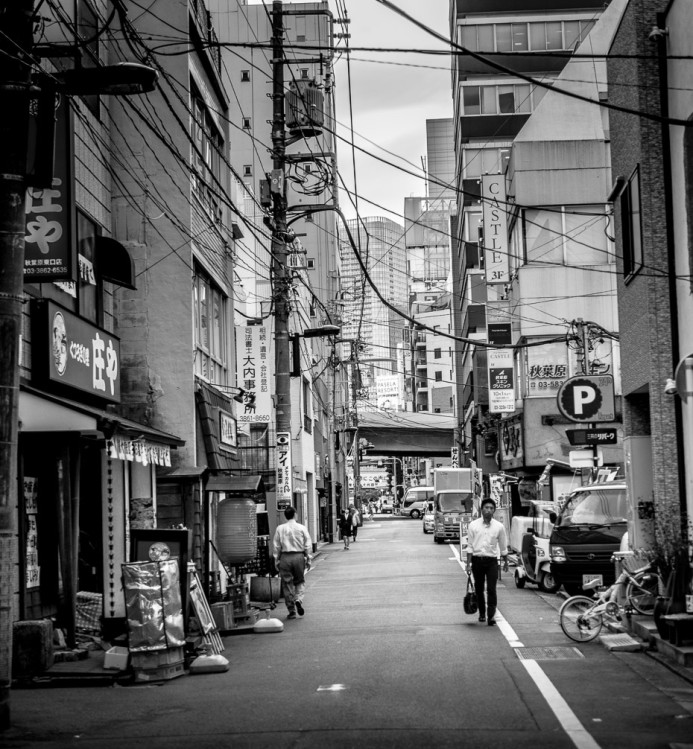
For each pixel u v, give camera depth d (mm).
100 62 18016
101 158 19031
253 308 42031
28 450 13617
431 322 119562
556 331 39531
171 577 12203
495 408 40406
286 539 18812
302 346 47594
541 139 42969
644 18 15391
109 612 15875
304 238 77250
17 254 8906
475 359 57469
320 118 23156
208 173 23094
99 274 17875
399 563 33938
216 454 21484
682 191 14523
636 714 8898
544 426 39656
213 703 10000
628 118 16391
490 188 43750
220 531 17828
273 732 8328
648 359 15305
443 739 7824
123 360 20125
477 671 11508
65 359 14148
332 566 34500
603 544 21141
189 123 20391
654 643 13039
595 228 40000
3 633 8789
